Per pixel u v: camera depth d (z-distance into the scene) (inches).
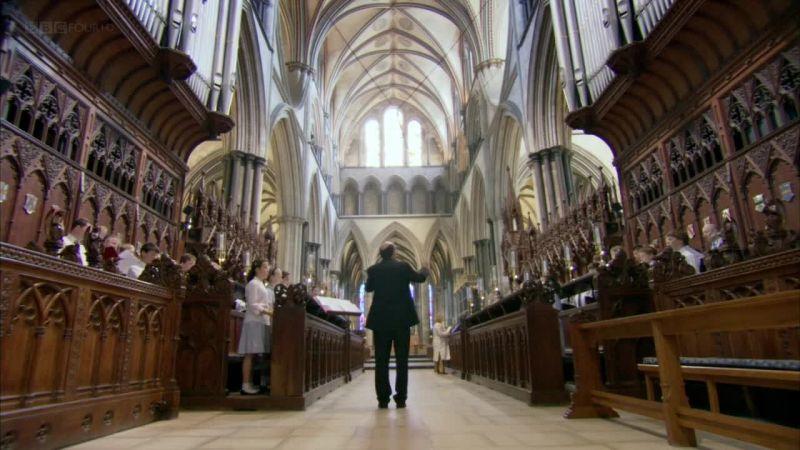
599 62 320.5
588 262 417.1
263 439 135.2
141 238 293.7
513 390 248.7
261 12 590.9
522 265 550.0
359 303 1435.8
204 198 384.5
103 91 247.6
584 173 836.6
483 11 863.1
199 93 313.7
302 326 213.3
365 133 1471.5
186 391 208.7
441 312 1520.7
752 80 220.2
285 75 722.8
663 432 140.2
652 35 243.4
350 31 1096.2
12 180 195.0
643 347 190.7
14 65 192.1
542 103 547.2
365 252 1328.7
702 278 178.2
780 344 144.3
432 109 1440.7
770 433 92.7
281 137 751.7
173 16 268.7
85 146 236.5
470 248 1139.9
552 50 517.3
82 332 130.3
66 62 220.1
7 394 105.7
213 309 218.5
